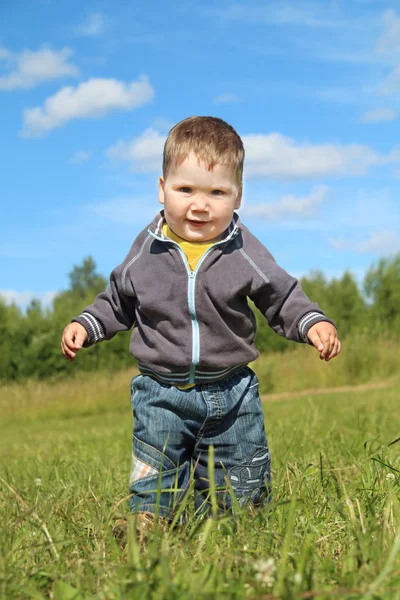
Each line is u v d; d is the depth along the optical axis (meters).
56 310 24.42
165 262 3.26
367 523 2.48
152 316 3.25
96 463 5.94
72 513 3.07
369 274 27.75
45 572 2.15
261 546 2.34
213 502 2.34
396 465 3.67
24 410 19.34
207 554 2.31
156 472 3.16
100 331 3.44
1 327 23.08
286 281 3.23
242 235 3.33
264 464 3.27
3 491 4.29
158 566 2.01
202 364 3.16
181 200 3.19
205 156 3.15
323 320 3.13
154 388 3.23
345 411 10.55
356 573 1.95
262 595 1.81
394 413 9.98
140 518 2.92
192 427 3.19
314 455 5.11
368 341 22.75
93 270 86.00
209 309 3.17
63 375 23.27
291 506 2.30
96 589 2.00
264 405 15.38
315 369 20.80
